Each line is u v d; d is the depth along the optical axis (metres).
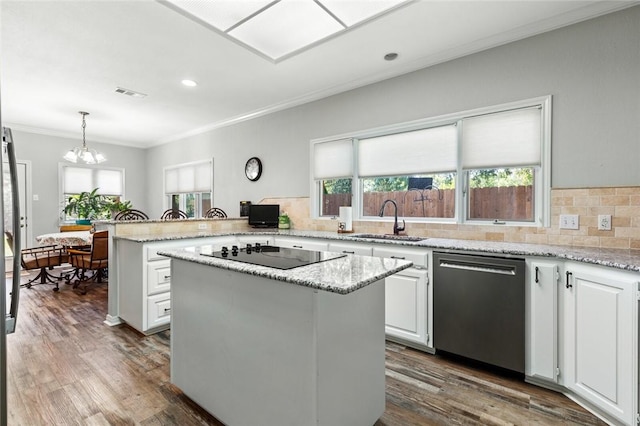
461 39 2.64
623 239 2.14
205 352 1.72
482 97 2.71
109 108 4.46
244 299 1.52
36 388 1.97
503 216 2.74
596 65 2.23
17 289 1.22
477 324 2.20
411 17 2.34
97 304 3.63
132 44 2.72
